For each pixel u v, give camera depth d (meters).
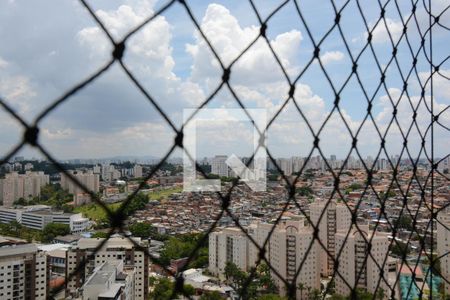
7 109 0.86
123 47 1.10
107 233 1.11
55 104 0.95
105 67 1.06
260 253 1.62
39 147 0.92
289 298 1.70
